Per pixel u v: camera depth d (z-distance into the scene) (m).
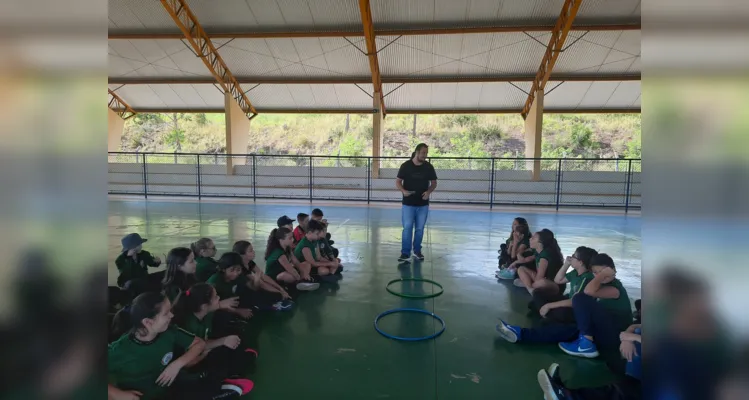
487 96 15.16
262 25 12.21
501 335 2.91
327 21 11.94
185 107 16.98
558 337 2.83
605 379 2.37
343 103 16.06
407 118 33.97
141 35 12.50
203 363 2.34
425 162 5.21
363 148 31.45
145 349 2.09
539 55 13.00
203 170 16.16
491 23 11.72
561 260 3.76
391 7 11.30
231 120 15.35
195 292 2.48
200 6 11.53
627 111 15.45
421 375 2.41
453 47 12.70
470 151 30.33
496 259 5.40
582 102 15.30
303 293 3.89
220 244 6.16
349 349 2.73
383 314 3.32
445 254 5.70
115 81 15.12
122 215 9.20
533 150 14.56
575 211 11.25
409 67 13.80
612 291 2.75
